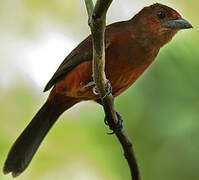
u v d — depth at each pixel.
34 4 15.66
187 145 10.45
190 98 10.60
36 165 13.10
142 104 10.79
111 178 11.80
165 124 10.56
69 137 13.06
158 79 10.83
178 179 10.45
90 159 12.34
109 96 8.04
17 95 14.18
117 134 8.41
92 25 6.61
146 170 10.53
